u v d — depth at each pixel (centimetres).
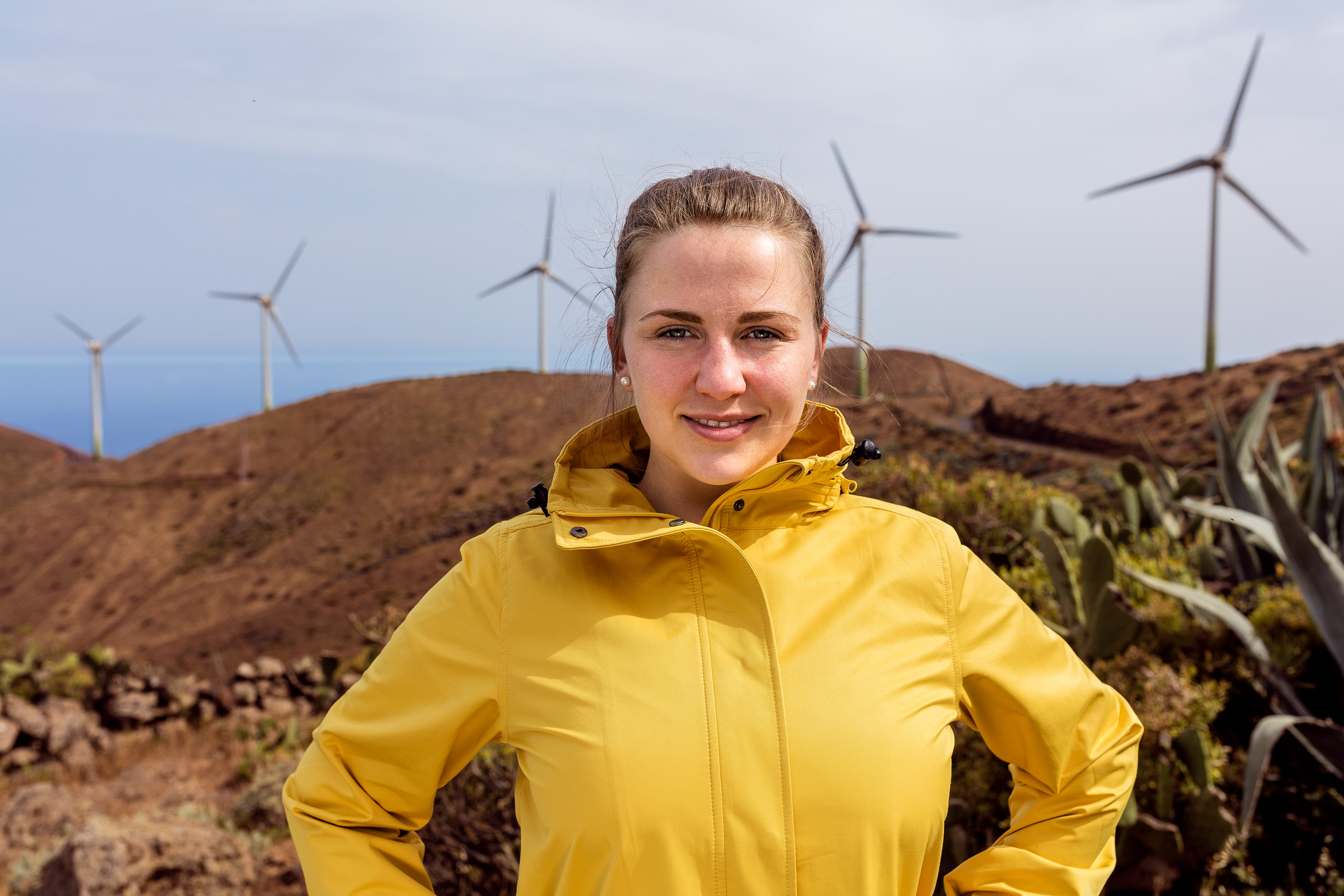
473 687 127
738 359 123
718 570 124
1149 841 347
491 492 5325
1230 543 557
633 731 114
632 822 112
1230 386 3194
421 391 6881
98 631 4850
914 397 4222
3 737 933
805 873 113
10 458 7638
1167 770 352
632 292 128
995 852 139
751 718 115
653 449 142
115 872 509
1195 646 437
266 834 682
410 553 4650
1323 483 534
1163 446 2773
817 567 129
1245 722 424
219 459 6581
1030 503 591
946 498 616
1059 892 133
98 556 5784
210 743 1013
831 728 116
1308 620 423
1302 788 392
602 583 125
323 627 3334
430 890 134
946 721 128
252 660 2984
